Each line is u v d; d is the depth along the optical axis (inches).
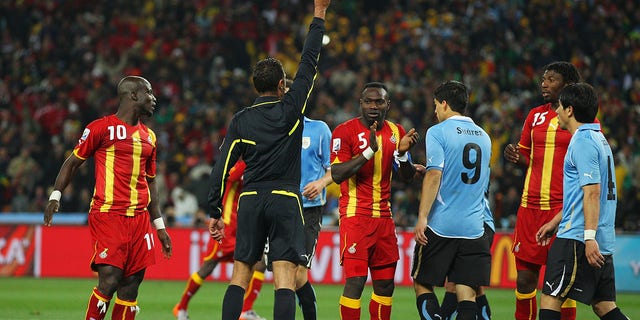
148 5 3641.7
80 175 2674.7
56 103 3228.3
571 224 959.6
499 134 2664.9
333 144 1111.6
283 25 3467.0
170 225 2395.4
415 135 1042.7
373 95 1087.6
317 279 2242.9
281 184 969.5
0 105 3351.4
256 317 1434.5
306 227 1194.6
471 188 1034.7
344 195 1105.4
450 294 1099.9
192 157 2842.0
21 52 3533.5
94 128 1037.8
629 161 2706.7
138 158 1050.1
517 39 3331.7
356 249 1082.7
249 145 966.4
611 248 962.1
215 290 2022.6
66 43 3491.6
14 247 2404.0
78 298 1812.3
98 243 1034.1
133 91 1053.2
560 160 1122.0
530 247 1144.2
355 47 3289.9
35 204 2701.8
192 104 3147.1
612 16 3425.2
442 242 1032.2
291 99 971.9
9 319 1455.5
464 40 3211.1
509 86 3110.2
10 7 3636.8
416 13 3486.7
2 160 2891.2
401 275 2220.7
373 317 1107.3
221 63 3299.7
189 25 3499.0
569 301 1119.6
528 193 1149.1
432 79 3065.9
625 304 1852.9
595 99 960.9
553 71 1115.9
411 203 2364.7
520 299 1166.3
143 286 2113.7
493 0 3467.0
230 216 1412.4
